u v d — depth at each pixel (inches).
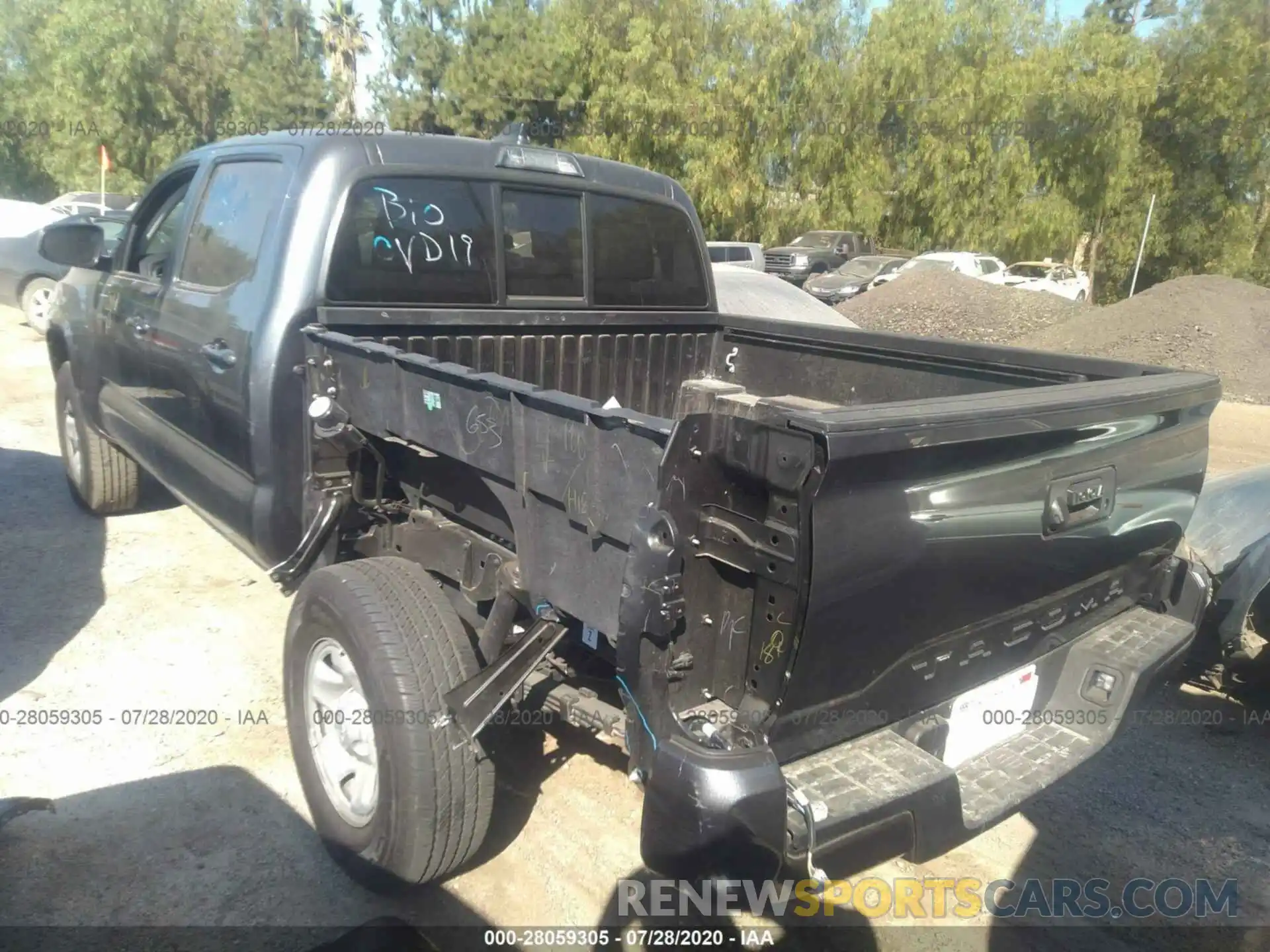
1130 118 1262.3
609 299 172.6
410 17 1096.8
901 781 87.7
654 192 177.5
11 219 482.9
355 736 115.7
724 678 86.8
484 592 114.3
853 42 1272.1
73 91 1167.6
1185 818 145.3
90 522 230.5
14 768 137.3
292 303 134.8
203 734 149.0
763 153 1219.2
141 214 190.4
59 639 174.1
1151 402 108.3
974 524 90.8
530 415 96.0
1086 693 115.6
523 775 144.6
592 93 1192.8
